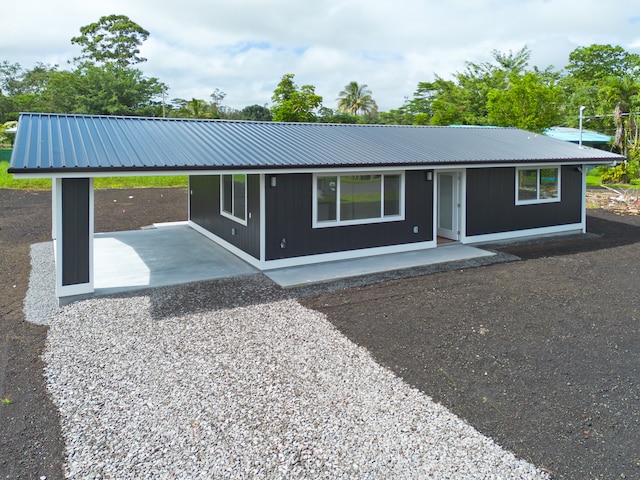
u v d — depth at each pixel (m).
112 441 3.92
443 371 5.21
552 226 13.45
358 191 10.34
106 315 6.86
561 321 6.68
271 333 6.24
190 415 4.30
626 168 28.31
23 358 5.47
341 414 4.33
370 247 10.62
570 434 4.04
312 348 5.79
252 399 4.59
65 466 3.62
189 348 5.74
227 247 11.38
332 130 13.20
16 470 3.57
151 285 8.38
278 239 9.54
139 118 11.68
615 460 3.69
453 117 42.38
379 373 5.15
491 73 43.12
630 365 5.32
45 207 18.02
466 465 3.62
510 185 12.55
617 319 6.74
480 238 12.25
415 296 7.84
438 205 12.70
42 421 4.21
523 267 9.75
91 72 43.19
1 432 4.05
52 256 10.62
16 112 55.44
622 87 32.38
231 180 10.86
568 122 39.97
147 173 7.47
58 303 7.42
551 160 12.10
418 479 3.47
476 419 4.27
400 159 10.15
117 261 10.20
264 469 3.57
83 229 7.69
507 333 6.27
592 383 4.93
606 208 18.31
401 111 55.97
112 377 5.01
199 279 8.80
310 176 9.73
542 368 5.27
